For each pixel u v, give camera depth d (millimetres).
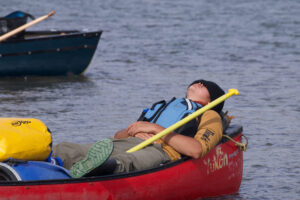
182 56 45438
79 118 25219
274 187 16844
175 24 67375
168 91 32219
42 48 35969
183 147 14078
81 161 12547
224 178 15859
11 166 11898
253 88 33031
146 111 15492
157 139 14430
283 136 22562
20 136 12336
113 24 66500
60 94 31062
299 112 27031
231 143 16266
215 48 49969
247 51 48562
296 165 18875
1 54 34844
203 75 37438
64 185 12031
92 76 37375
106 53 46375
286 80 35688
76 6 87125
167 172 13961
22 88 32750
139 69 39781
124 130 15531
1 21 34500
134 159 13539
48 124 23969
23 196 11594
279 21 72000
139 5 91062
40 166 12195
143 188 13344
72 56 36938
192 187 14719
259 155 19922
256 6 91875
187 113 14586
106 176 12633
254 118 25672
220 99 14234
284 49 50000
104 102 28969
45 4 88312
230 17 76188
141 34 58094
